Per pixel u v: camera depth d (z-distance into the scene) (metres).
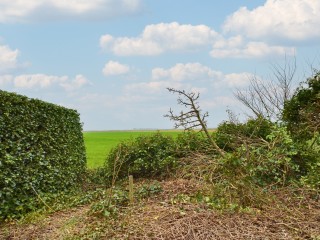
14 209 9.73
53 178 11.92
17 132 10.45
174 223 7.07
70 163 13.92
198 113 11.09
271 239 6.70
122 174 14.02
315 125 14.43
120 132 49.91
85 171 15.64
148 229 7.04
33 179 10.70
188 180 11.09
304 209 8.17
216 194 8.45
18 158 10.17
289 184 10.19
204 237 6.64
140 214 7.82
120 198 8.85
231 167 8.53
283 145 11.07
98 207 8.32
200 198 8.30
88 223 7.95
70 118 14.98
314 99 14.90
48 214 9.57
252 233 6.82
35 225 8.73
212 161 10.99
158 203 8.48
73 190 12.82
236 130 13.42
